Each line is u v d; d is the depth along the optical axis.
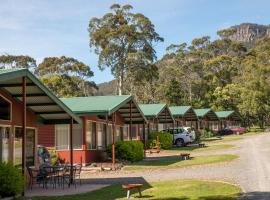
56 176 17.86
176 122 54.97
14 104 16.44
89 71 78.38
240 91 84.75
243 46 125.50
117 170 23.84
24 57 72.69
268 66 84.44
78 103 27.72
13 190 13.60
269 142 44.47
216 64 104.94
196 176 19.53
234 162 25.28
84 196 14.52
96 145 28.30
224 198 12.89
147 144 40.03
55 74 71.75
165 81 93.88
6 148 15.84
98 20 68.31
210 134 64.12
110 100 28.19
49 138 27.00
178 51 109.25
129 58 64.31
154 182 17.81
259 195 13.44
